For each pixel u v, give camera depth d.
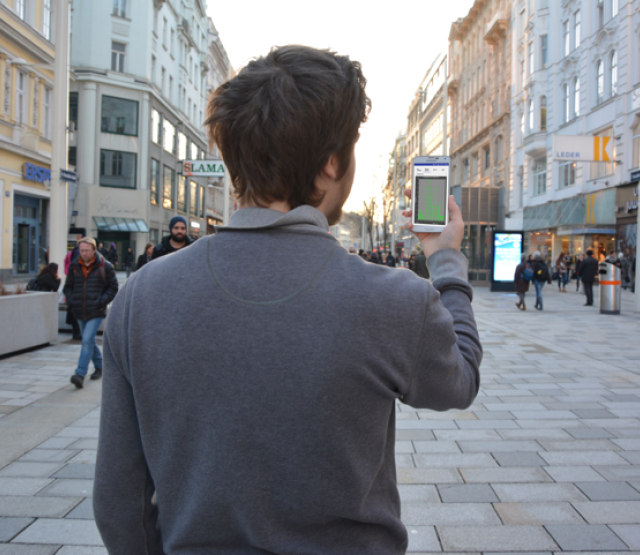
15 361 7.20
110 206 31.80
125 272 31.31
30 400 5.28
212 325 0.83
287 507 0.81
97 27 31.22
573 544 2.65
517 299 18.73
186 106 41.53
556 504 3.09
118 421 0.91
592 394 5.59
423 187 1.23
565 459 3.78
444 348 0.87
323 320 0.81
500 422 4.64
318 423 0.80
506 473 3.53
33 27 21.31
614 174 22.56
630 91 21.41
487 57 39.69
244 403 0.81
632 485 3.34
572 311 14.52
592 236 24.83
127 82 31.98
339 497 0.82
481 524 2.86
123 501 0.92
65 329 9.44
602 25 23.77
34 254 23.97
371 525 0.88
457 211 1.21
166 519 0.89
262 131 0.89
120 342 0.90
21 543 2.68
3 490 3.28
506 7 35.34
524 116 31.69
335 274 0.85
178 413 0.84
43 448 3.98
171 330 0.84
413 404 0.93
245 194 0.96
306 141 0.89
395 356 0.83
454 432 4.38
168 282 0.89
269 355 0.81
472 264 27.20
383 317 0.82
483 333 10.17
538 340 9.30
